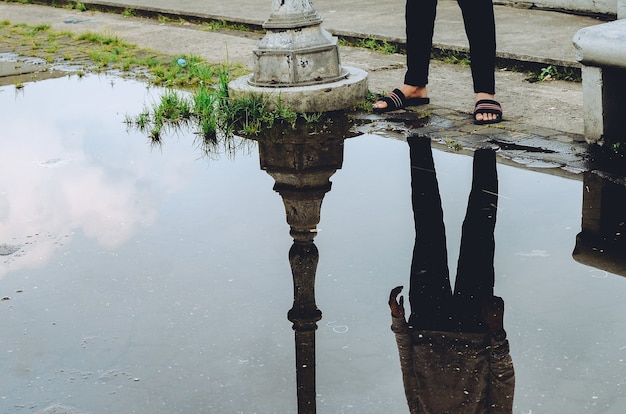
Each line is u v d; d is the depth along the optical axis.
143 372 2.72
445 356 2.71
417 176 4.21
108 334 2.96
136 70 6.81
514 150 4.47
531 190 3.96
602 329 2.80
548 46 6.06
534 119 4.95
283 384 2.61
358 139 4.78
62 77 6.71
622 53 4.09
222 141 4.95
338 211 3.88
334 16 7.81
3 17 9.69
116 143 5.04
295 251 3.52
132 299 3.21
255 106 5.18
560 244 3.42
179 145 4.95
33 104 5.97
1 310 3.16
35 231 3.84
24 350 2.89
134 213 4.00
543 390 2.50
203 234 3.73
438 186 4.07
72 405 2.57
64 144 5.06
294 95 5.15
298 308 3.07
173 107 5.58
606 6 6.71
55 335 2.97
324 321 2.97
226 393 2.58
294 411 2.47
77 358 2.82
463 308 3.00
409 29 5.18
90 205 4.12
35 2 10.48
